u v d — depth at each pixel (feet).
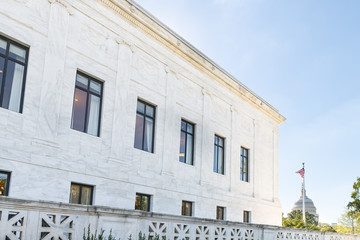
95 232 36.35
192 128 82.02
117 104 62.23
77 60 56.70
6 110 46.91
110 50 62.64
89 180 55.47
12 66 49.34
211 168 84.58
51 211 33.76
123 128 62.64
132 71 66.39
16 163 46.62
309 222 353.10
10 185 45.78
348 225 203.10
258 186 103.96
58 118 52.70
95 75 59.47
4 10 47.98
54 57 53.06
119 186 60.23
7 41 48.98
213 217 82.12
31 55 50.52
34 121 49.67
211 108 87.40
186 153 79.15
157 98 71.46
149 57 70.69
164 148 71.20
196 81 83.20
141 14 67.92
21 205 31.45
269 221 106.42
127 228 40.83
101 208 37.60
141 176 64.90
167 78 74.49
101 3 61.46
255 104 107.04
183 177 75.56
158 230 45.21
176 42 76.28
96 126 59.82
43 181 49.24
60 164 51.62
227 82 93.76
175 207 71.56
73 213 35.55
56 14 54.08
